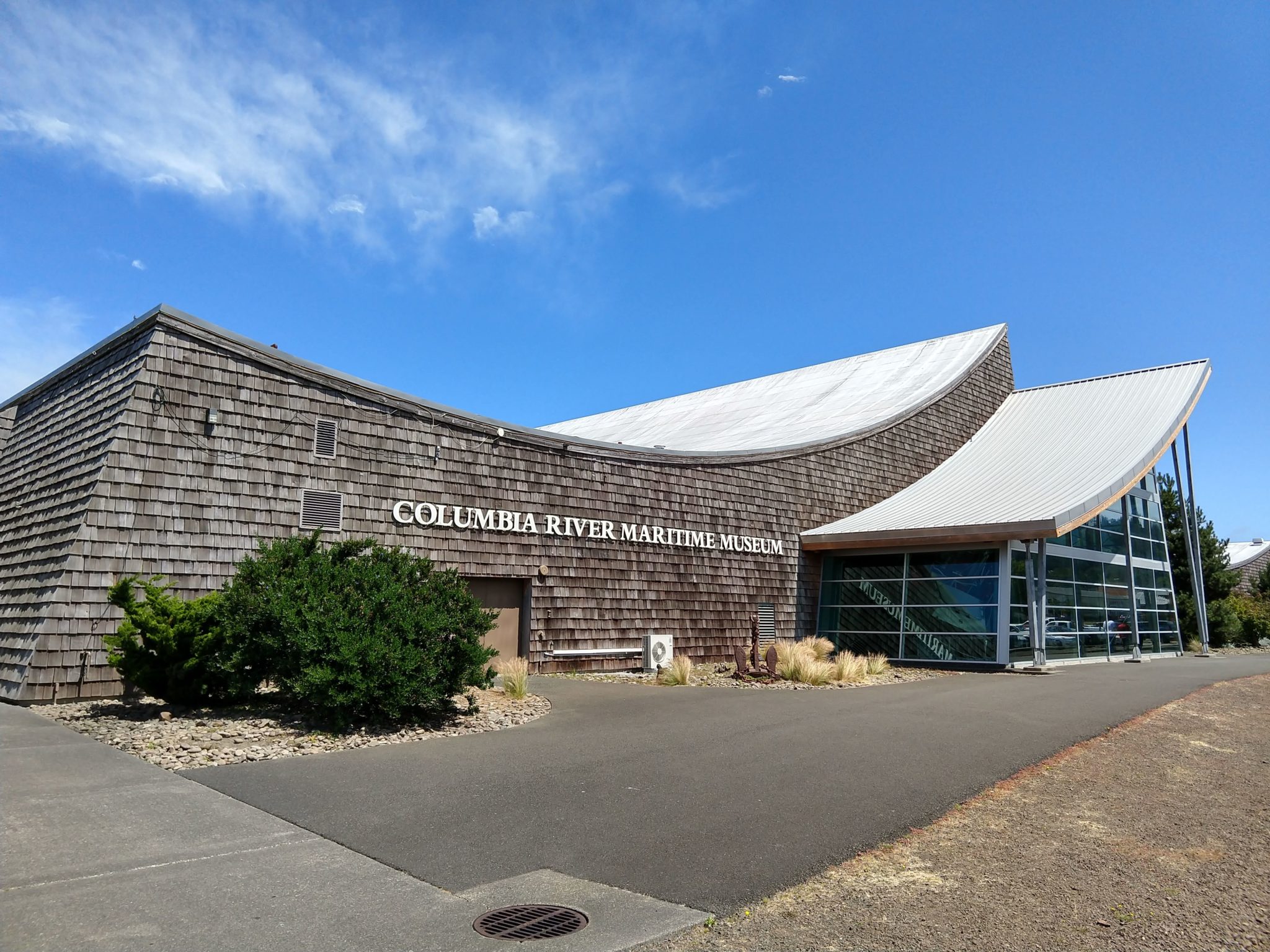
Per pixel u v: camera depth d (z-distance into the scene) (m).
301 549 10.26
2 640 11.38
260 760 7.88
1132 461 21.91
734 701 12.45
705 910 4.55
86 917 4.21
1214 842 5.71
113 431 11.31
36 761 7.36
